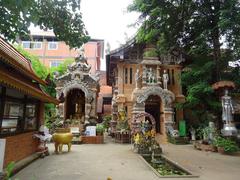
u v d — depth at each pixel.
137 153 11.67
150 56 19.80
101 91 36.47
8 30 5.46
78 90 20.89
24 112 8.87
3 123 7.13
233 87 13.46
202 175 7.27
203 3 13.52
